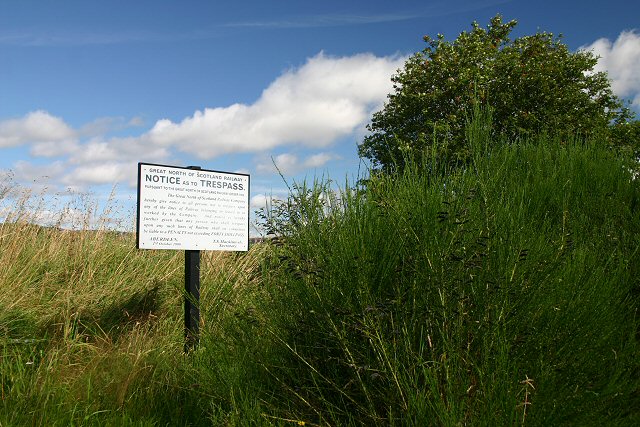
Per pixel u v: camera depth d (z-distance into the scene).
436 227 3.04
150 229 5.03
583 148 5.74
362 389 2.80
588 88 19.77
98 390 3.71
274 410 2.98
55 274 5.88
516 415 2.35
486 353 2.53
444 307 2.67
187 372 3.81
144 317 5.56
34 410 3.34
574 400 2.52
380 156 17.38
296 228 3.60
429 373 2.48
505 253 3.00
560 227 4.07
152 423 3.30
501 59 17.69
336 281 3.06
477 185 3.58
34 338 4.63
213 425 3.11
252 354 3.30
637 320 3.30
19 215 6.62
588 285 3.12
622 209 4.55
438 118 16.30
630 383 2.76
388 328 2.87
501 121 15.95
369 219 3.29
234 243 5.53
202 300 5.05
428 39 19.28
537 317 2.86
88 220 6.97
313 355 3.10
